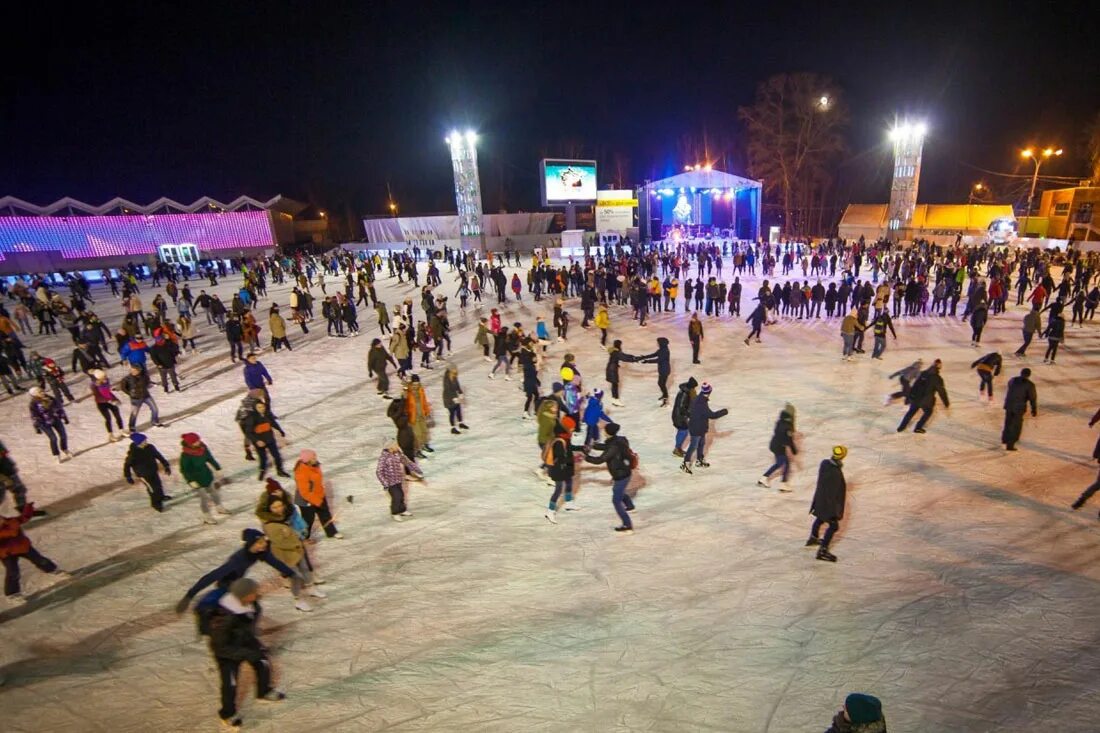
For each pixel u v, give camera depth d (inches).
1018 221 1847.9
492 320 708.7
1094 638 250.7
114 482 415.8
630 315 917.2
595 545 326.6
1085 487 372.5
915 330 796.6
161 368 593.9
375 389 604.7
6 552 279.7
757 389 566.9
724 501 367.9
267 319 959.0
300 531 339.3
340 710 225.0
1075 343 709.9
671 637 257.9
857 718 143.4
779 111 2158.0
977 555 308.7
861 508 355.6
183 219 1872.5
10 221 1614.2
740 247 1547.7
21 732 218.8
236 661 213.2
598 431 456.1
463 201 1665.8
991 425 468.1
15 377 682.8
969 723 212.5
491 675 239.6
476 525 349.4
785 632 258.8
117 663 252.7
